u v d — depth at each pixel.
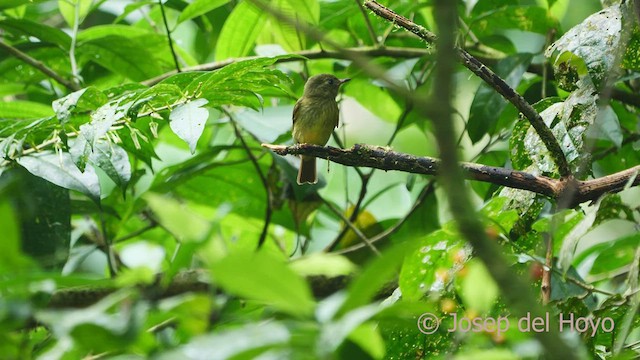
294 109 11.98
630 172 7.40
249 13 11.43
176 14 14.31
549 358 3.93
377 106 13.17
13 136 8.59
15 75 12.41
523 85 12.05
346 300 3.76
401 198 14.53
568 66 8.80
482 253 3.74
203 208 12.49
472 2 11.41
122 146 9.16
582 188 7.41
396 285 8.96
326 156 7.83
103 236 11.03
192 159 11.51
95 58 12.39
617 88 10.86
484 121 10.61
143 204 11.25
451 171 3.61
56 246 8.62
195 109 8.23
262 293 3.68
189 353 3.91
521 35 14.35
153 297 6.16
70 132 9.27
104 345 3.83
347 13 11.56
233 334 3.85
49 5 14.38
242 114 11.84
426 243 7.29
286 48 12.30
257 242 12.78
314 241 13.48
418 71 12.78
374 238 11.83
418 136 14.45
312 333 3.75
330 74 12.11
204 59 13.93
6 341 4.30
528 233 8.10
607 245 10.18
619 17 8.42
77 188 8.57
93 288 9.77
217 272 3.60
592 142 7.33
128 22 14.66
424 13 12.33
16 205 8.45
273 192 12.23
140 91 8.61
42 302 4.79
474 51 12.12
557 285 8.48
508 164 10.63
